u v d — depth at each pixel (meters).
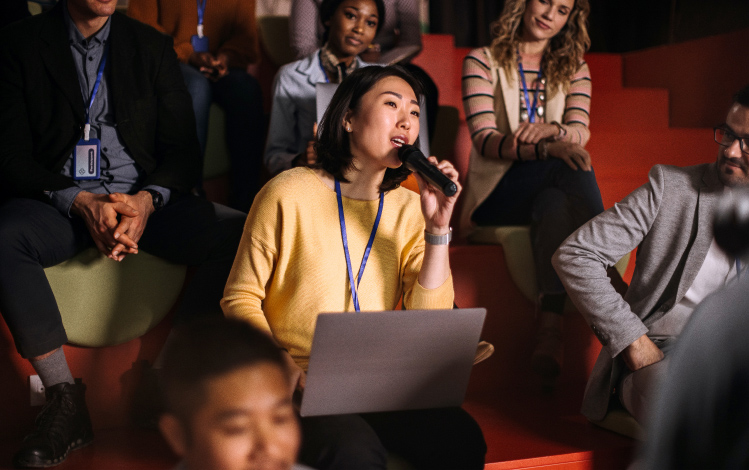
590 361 2.17
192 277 1.78
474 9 3.96
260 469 0.58
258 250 1.29
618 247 1.67
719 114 3.16
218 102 2.49
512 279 2.13
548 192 2.09
